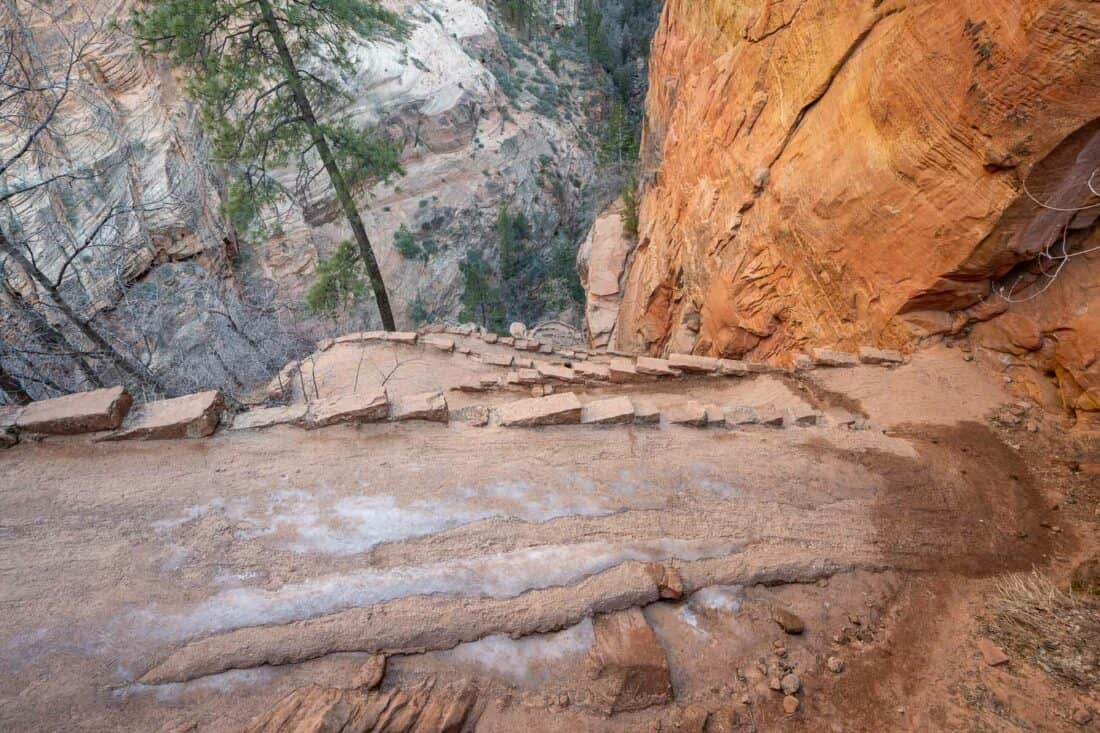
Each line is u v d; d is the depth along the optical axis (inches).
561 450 226.4
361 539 176.6
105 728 125.5
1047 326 273.6
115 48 867.4
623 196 1161.4
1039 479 229.1
